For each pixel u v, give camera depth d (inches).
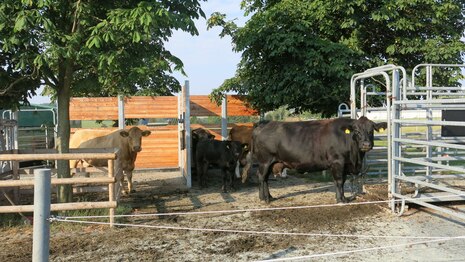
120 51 252.1
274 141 345.1
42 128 606.2
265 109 558.3
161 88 311.1
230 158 392.8
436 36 518.0
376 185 357.4
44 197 116.7
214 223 273.9
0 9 231.6
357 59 484.1
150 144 557.6
